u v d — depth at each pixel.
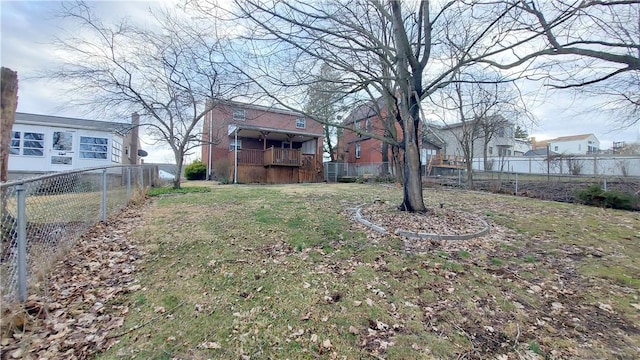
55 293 2.75
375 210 6.71
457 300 2.99
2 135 2.95
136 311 2.59
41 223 3.44
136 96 10.74
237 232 4.91
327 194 10.16
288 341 2.30
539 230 5.69
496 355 2.22
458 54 6.23
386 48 5.91
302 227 5.32
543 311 2.84
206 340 2.26
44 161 13.30
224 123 16.91
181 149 11.54
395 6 5.84
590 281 3.49
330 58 5.67
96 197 5.00
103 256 3.72
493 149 29.20
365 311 2.76
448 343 2.34
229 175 17.78
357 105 8.84
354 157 26.08
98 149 14.45
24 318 2.25
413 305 2.88
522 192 11.12
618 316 2.77
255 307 2.75
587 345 2.35
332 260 3.90
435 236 4.81
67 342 2.13
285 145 22.41
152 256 3.81
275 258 3.90
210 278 3.27
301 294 3.02
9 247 2.44
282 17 4.73
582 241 5.05
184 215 6.10
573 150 42.66
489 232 5.39
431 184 14.70
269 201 8.17
